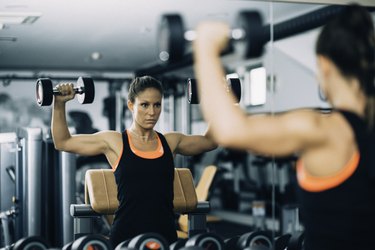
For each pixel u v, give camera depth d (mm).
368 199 1152
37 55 3816
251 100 3865
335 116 1179
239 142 1082
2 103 3707
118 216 2734
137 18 3902
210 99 1078
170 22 1591
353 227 1166
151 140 2824
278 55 3857
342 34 1213
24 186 3293
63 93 2816
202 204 3289
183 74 3805
